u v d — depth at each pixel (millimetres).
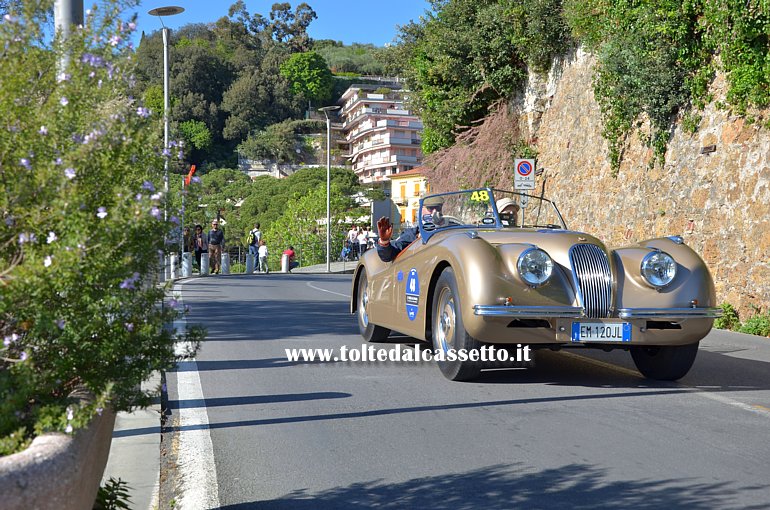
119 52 3096
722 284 14234
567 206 22359
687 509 3684
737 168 14180
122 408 2895
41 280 2434
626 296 6516
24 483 1882
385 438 5027
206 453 4711
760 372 7812
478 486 4055
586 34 20234
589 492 3943
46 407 2369
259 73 147625
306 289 21078
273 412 5789
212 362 8156
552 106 24031
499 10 24969
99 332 2752
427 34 28250
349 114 145375
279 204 94375
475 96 26625
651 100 16641
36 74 2930
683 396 6406
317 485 4105
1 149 2631
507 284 6348
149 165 3012
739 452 4680
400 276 7996
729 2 13602
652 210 17219
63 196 2572
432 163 28672
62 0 4500
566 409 5863
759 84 13398
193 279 26375
